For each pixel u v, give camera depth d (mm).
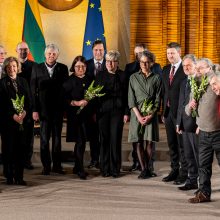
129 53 12336
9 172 7996
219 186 7797
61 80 8633
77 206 6766
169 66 8133
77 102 8289
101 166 8539
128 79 8617
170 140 8125
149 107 8172
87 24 12016
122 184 7988
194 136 7383
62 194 7383
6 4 11844
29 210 6582
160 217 6285
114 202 6969
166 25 12570
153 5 12516
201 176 6938
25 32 11797
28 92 8062
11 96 7926
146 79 8297
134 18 12523
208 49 12805
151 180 8250
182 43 12688
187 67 7422
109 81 8414
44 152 8609
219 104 6711
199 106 6816
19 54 8828
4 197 7227
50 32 12023
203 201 6930
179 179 7957
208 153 6848
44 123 8578
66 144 10203
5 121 7926
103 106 8406
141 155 8383
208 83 6773
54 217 6301
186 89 7453
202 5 12648
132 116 8352
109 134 8461
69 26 12031
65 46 12055
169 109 8062
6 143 7961
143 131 8266
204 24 12758
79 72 8445
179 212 6500
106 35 12078
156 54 12625
